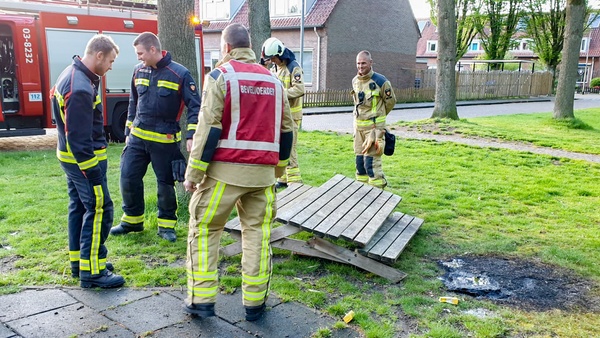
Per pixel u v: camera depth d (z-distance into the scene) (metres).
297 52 27.45
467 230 5.90
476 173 9.09
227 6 29.31
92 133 3.96
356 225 4.70
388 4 30.11
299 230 4.59
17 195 6.75
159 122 4.92
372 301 3.99
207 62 30.42
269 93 3.44
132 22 11.97
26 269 4.35
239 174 3.35
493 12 41.38
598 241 5.54
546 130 15.29
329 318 3.71
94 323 3.48
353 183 6.05
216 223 3.48
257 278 3.55
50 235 5.22
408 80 32.91
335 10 26.41
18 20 10.33
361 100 6.55
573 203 7.26
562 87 16.67
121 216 5.92
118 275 4.13
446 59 15.92
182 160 5.08
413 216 6.04
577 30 16.19
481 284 4.43
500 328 3.63
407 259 4.95
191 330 3.44
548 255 5.12
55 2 11.12
